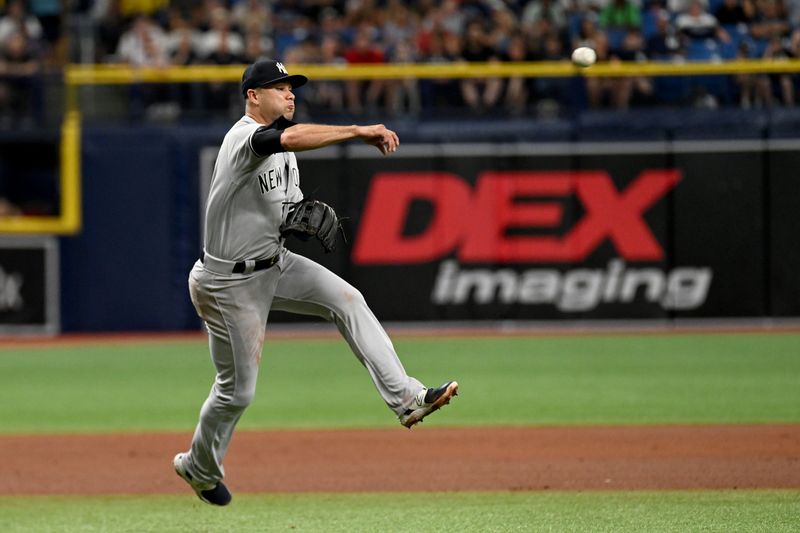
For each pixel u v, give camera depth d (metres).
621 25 64.06
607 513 24.50
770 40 62.66
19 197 70.12
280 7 74.25
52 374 50.31
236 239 22.14
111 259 62.91
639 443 33.19
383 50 66.62
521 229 62.09
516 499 26.30
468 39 63.81
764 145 60.88
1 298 63.16
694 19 63.12
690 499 25.83
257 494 27.73
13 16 73.19
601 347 55.53
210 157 62.41
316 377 48.41
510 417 38.12
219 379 23.09
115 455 33.09
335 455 32.53
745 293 61.25
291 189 22.67
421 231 62.22
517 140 61.84
